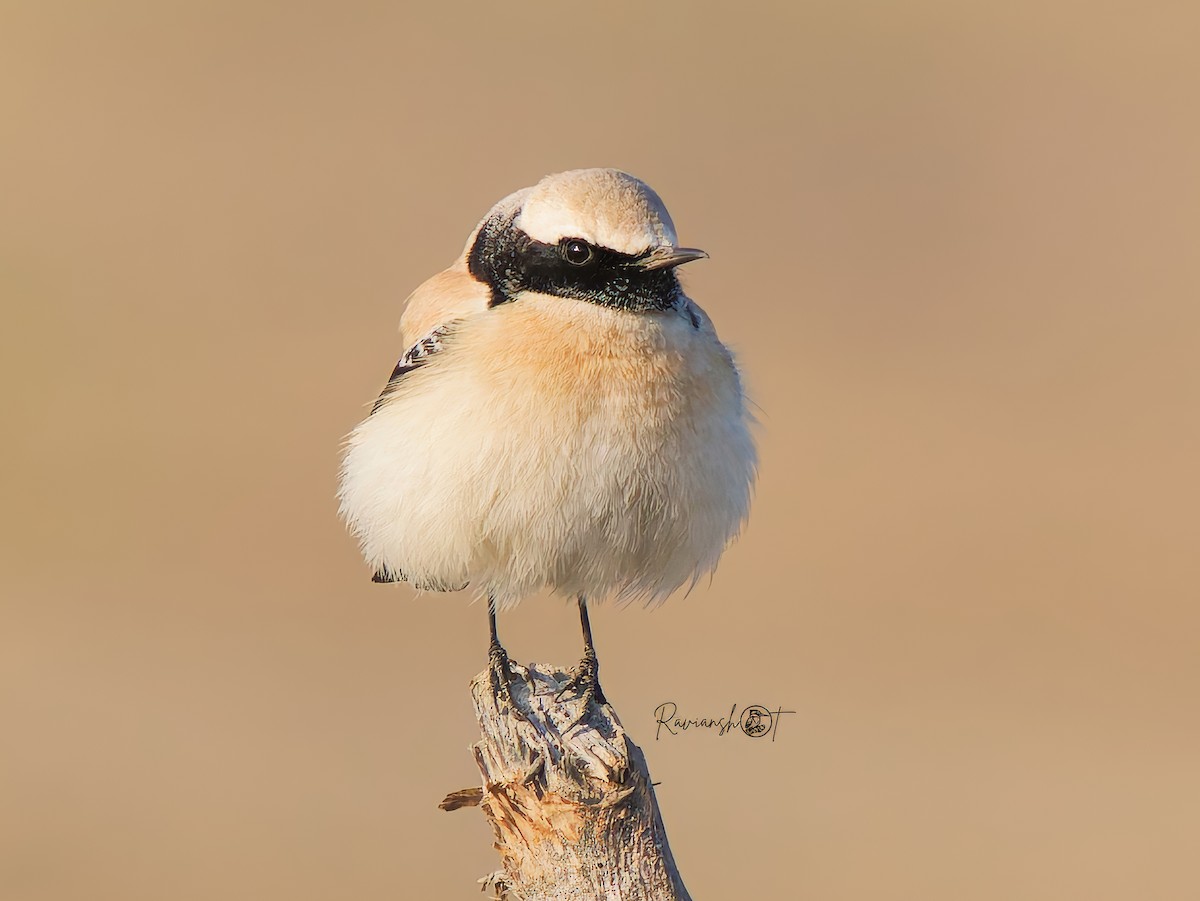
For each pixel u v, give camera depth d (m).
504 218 11.76
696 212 40.31
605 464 11.00
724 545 12.05
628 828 9.20
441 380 11.19
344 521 12.36
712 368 11.43
